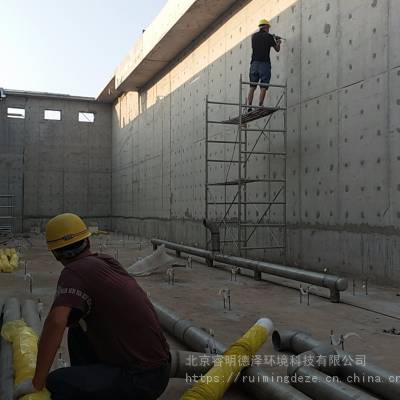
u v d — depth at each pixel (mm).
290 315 5660
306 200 9344
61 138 24328
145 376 2254
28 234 22266
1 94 21828
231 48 12492
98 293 2230
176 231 16594
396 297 6664
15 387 2768
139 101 21000
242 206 11766
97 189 25000
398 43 7262
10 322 4254
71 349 2580
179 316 4750
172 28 14094
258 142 11062
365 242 7852
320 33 9008
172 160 17016
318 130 9031
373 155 7703
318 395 3074
